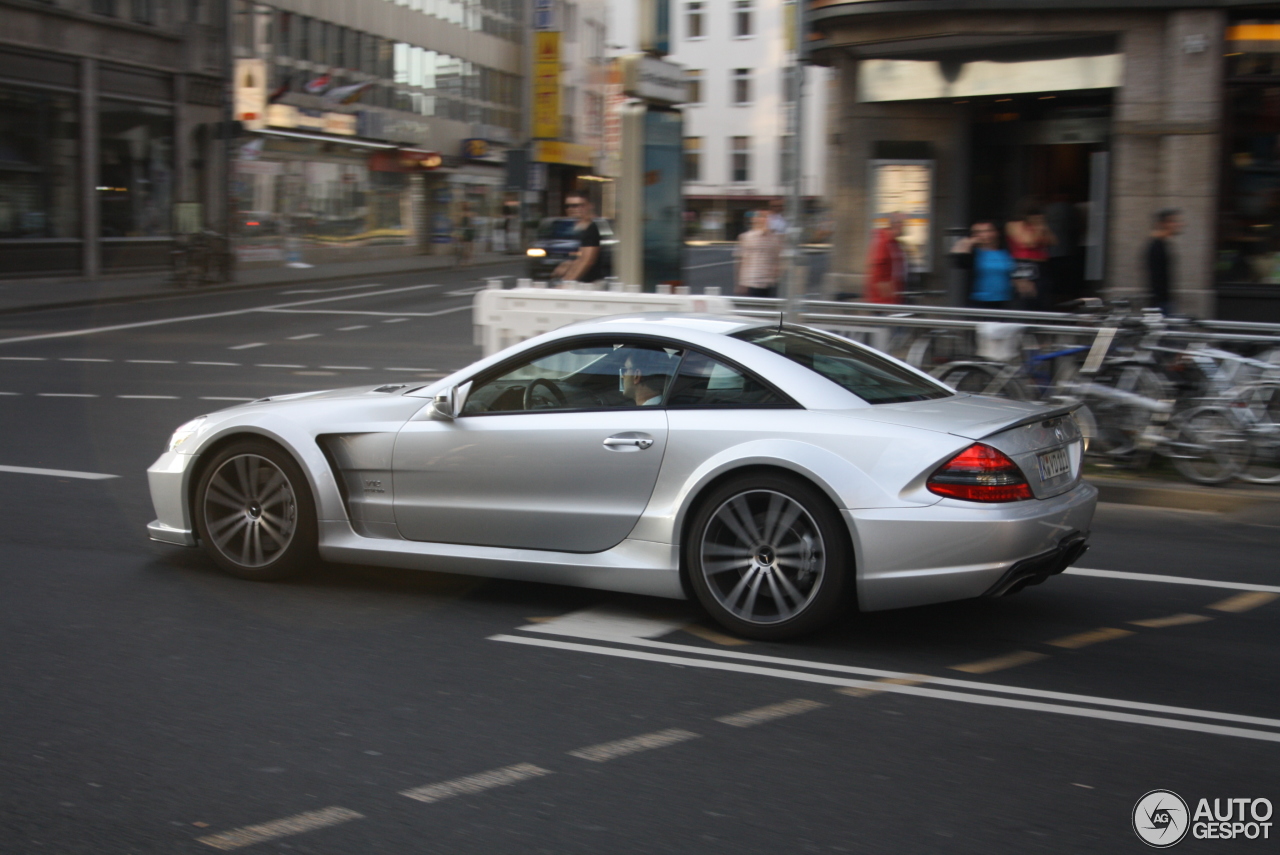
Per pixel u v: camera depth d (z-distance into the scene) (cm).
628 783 376
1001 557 489
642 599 583
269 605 563
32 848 330
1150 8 1453
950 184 1770
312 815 351
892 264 1399
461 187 5278
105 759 389
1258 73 1439
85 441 1021
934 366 1016
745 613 518
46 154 2967
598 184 6775
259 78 3622
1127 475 893
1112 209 1523
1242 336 893
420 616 551
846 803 364
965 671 487
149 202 3338
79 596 572
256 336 1975
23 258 2900
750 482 513
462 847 333
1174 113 1467
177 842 334
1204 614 573
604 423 543
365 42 4403
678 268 1538
